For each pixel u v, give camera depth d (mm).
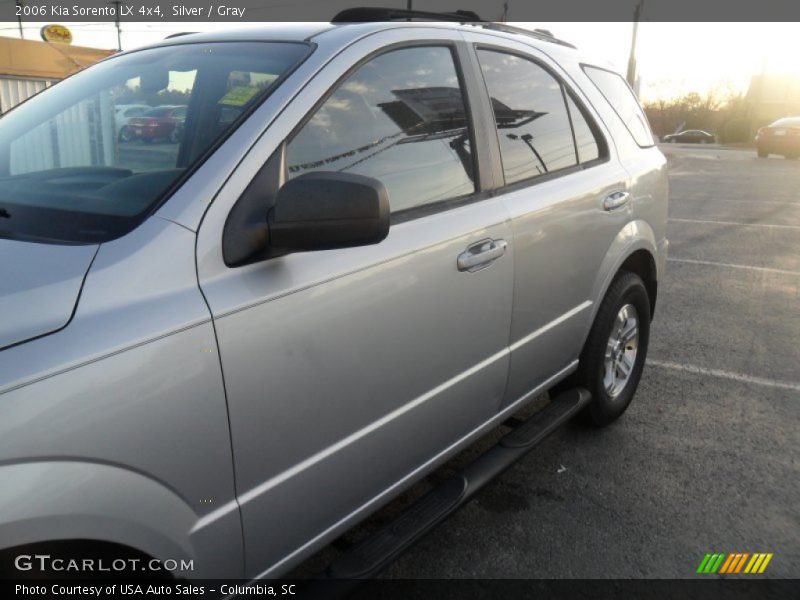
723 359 4664
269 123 1820
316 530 1943
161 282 1534
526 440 2842
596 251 3162
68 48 20484
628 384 3740
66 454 1326
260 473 1714
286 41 2193
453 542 2732
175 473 1512
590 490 3094
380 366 2029
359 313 1931
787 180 16938
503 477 3197
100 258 1507
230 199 1685
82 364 1363
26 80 19734
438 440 2387
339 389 1901
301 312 1766
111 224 1637
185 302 1546
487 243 2420
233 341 1610
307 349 1787
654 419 3781
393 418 2117
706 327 5336
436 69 2441
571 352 3182
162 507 1496
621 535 2781
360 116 2088
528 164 2801
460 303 2316
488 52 2732
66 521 1335
